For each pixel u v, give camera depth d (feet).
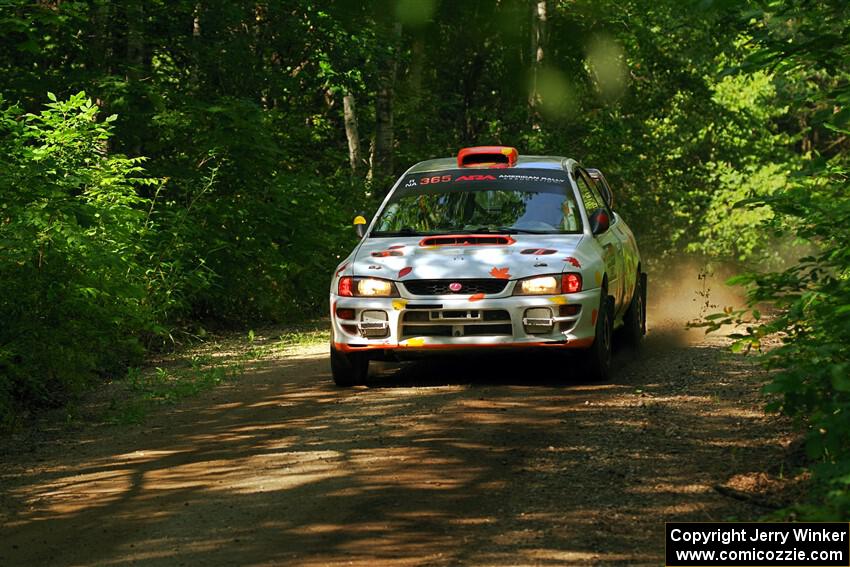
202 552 31.30
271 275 93.66
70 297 58.13
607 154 151.64
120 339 67.51
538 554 29.91
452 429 44.88
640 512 33.35
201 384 59.52
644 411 47.06
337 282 55.72
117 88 88.63
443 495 35.81
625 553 29.86
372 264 55.31
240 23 107.65
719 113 168.55
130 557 31.27
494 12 181.88
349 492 36.58
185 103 91.97
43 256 57.98
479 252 54.80
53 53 93.81
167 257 79.51
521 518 33.09
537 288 53.06
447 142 165.37
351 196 125.08
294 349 74.64
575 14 165.07
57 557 31.73
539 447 41.42
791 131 207.82
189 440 46.21
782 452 39.17
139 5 96.53
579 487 36.09
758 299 39.19
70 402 56.29
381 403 51.26
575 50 169.89
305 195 101.09
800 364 34.58
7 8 71.20
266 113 104.58
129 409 52.95
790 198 40.57
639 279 69.62
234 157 92.73
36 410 54.49
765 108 172.04
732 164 171.42
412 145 160.35
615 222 67.46
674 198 159.12
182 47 104.37
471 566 29.17
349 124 147.02
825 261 38.63
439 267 54.03
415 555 30.25
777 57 38.86
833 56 38.37
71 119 71.97
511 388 53.62
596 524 32.30
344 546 31.19
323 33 114.01
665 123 169.89
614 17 158.51
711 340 70.59
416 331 53.83
